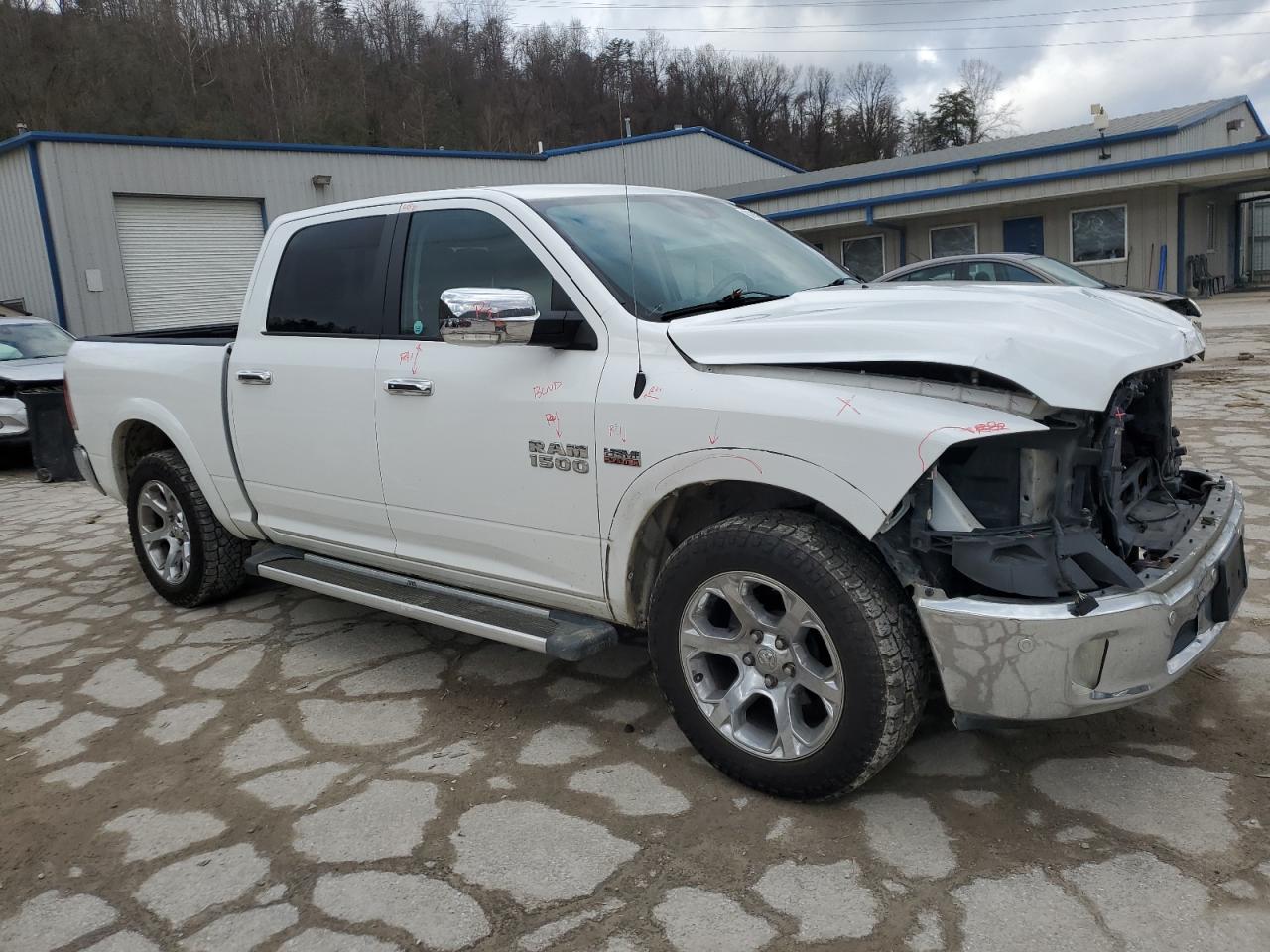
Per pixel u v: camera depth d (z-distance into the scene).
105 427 5.28
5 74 42.38
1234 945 2.23
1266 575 4.48
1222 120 23.73
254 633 4.72
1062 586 2.51
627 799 3.00
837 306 3.08
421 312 3.76
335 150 22.53
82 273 19.62
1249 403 9.12
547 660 4.16
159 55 45.75
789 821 2.83
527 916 2.48
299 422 4.13
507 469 3.39
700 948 2.32
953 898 2.44
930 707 3.50
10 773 3.44
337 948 2.40
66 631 4.97
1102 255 22.59
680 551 2.97
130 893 2.68
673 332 3.01
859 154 68.19
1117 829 2.70
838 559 2.66
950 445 2.46
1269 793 2.82
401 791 3.12
